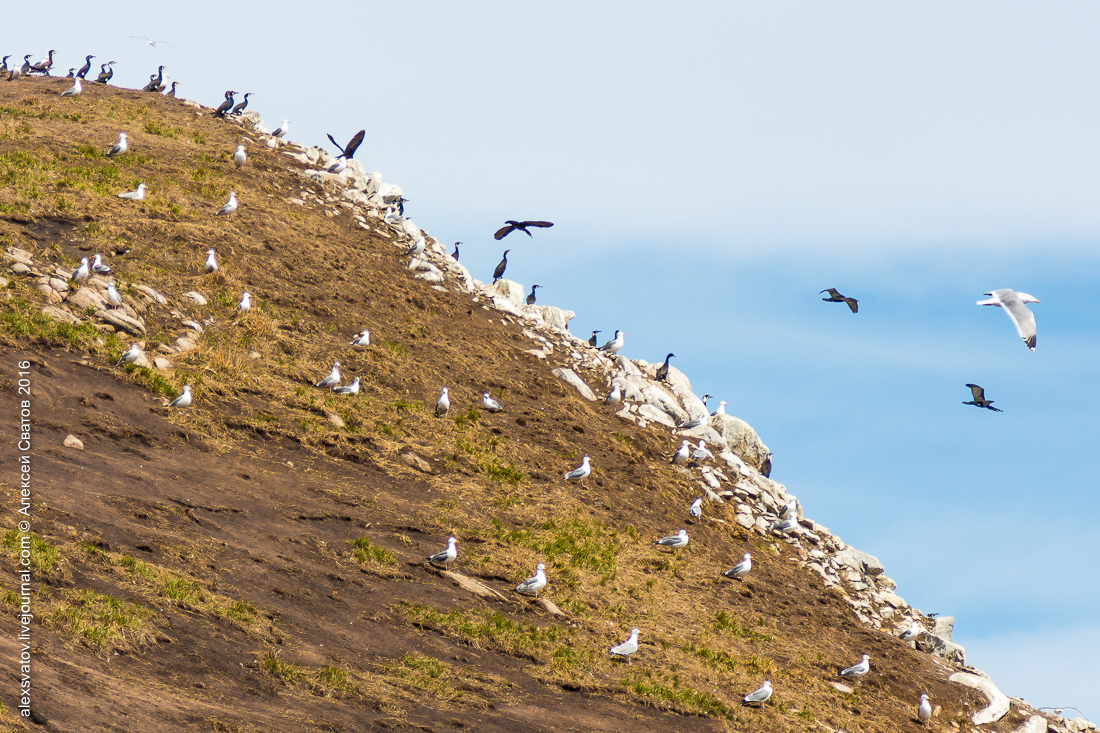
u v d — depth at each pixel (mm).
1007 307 14086
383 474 21531
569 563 20438
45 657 11625
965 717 20203
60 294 22625
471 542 19984
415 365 26828
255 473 19672
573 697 15680
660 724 15602
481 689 14953
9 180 27406
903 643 22719
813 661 20203
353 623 15727
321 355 25391
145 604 13828
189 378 21719
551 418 27250
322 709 12938
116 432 18844
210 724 11570
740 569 22297
